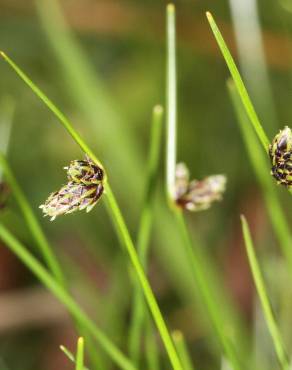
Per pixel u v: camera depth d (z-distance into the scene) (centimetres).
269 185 12
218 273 18
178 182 11
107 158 19
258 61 16
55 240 20
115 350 11
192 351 18
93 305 16
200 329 18
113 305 14
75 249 20
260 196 20
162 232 16
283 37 19
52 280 11
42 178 20
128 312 16
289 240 12
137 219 19
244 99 9
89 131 20
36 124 20
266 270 15
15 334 19
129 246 10
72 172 9
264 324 14
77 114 20
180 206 11
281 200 18
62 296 11
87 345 11
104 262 19
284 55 19
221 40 9
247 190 20
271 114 16
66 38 16
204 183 11
